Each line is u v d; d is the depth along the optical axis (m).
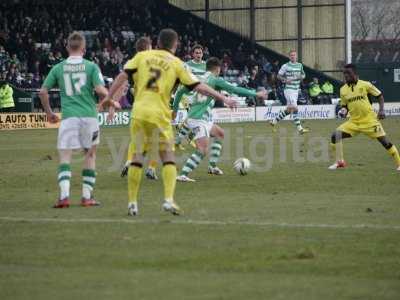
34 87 103.12
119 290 20.00
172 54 30.44
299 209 31.95
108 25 117.62
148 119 29.67
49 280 21.03
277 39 125.06
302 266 22.25
